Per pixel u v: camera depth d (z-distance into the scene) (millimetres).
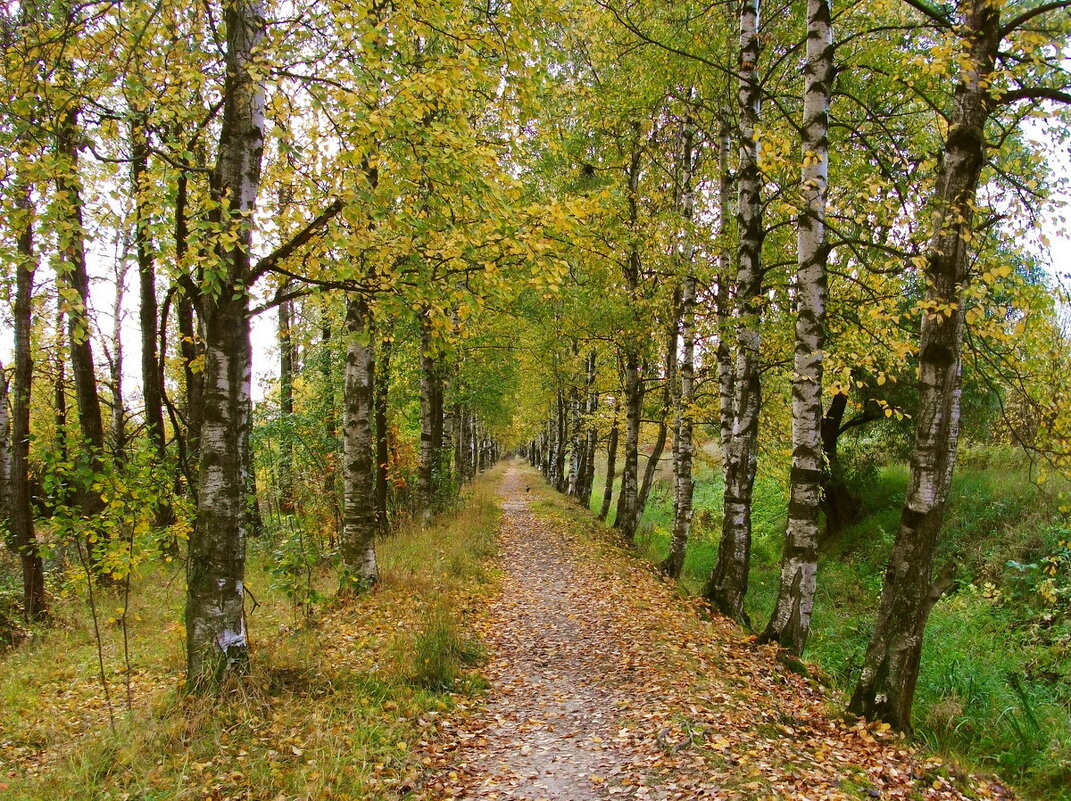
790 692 6875
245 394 5996
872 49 8711
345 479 10156
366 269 6133
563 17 6746
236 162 5758
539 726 5828
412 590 9922
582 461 28266
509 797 4477
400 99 5004
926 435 5641
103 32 5531
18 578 10258
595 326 14273
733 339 9875
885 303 6859
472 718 5918
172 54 5531
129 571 6062
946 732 6930
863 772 4777
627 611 9523
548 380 22938
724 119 9727
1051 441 6285
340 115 5375
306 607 7980
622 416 19172
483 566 12797
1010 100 5312
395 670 6555
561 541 16297
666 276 12398
